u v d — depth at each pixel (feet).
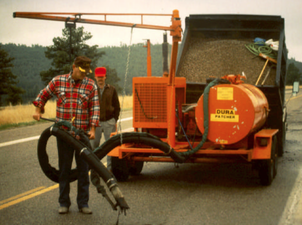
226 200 17.04
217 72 27.94
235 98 18.06
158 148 17.44
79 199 15.55
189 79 27.58
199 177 21.85
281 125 25.70
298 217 14.55
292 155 28.60
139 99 20.79
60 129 14.43
